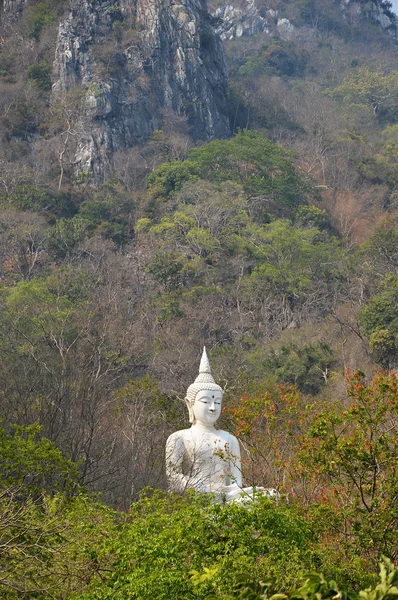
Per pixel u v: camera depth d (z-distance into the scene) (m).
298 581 13.25
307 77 162.88
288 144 120.81
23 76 119.94
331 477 19.08
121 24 125.94
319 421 18.27
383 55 185.00
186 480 20.84
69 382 28.62
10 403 26.06
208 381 22.48
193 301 70.31
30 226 83.38
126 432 29.31
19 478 18.38
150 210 94.12
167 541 14.19
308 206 96.56
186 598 13.35
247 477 22.59
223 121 128.50
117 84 116.38
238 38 186.38
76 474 18.66
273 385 42.09
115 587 13.93
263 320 70.38
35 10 127.50
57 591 15.25
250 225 84.81
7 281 77.94
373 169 111.50
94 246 81.12
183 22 128.25
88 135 109.62
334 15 194.88
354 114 134.75
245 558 13.52
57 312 51.97
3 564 14.94
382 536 16.50
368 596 8.79
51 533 15.23
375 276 71.06
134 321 57.03
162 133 113.31
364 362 55.84
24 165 102.94
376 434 19.62
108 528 15.18
